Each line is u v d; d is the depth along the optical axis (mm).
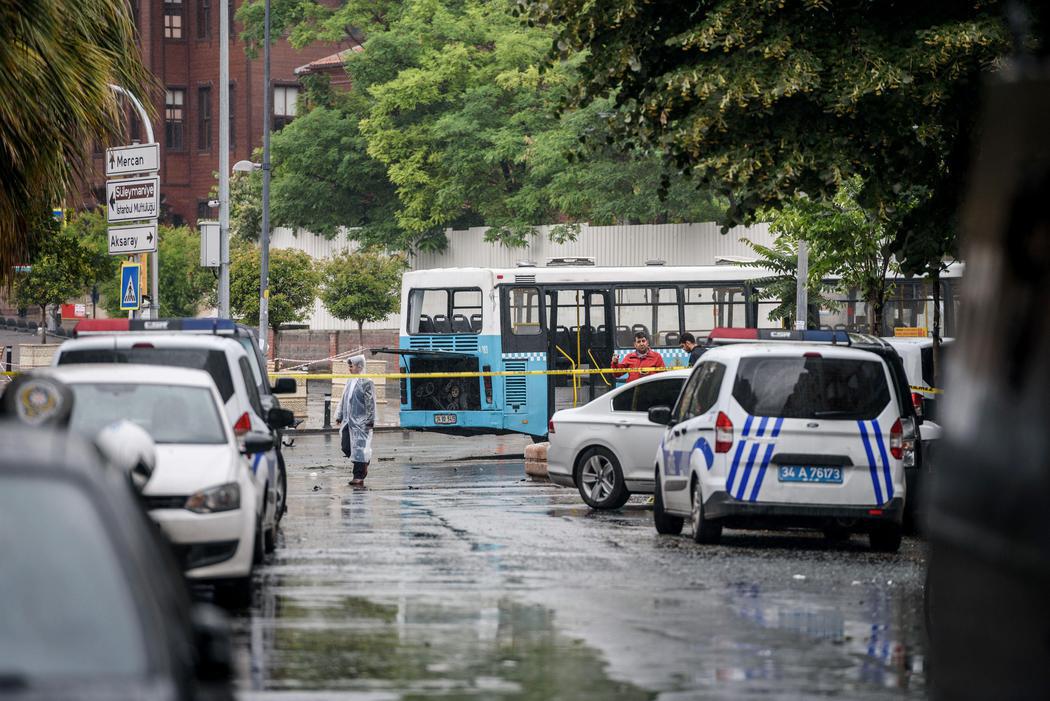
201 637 11727
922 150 40938
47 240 51562
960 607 14352
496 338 82812
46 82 32438
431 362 83500
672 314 85438
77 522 11320
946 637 14750
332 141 166000
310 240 169125
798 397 39062
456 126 148500
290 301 135375
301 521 45469
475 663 23828
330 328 160125
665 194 44125
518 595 30781
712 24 39812
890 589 32188
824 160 40375
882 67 38750
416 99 154375
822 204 59938
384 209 163250
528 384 83000
